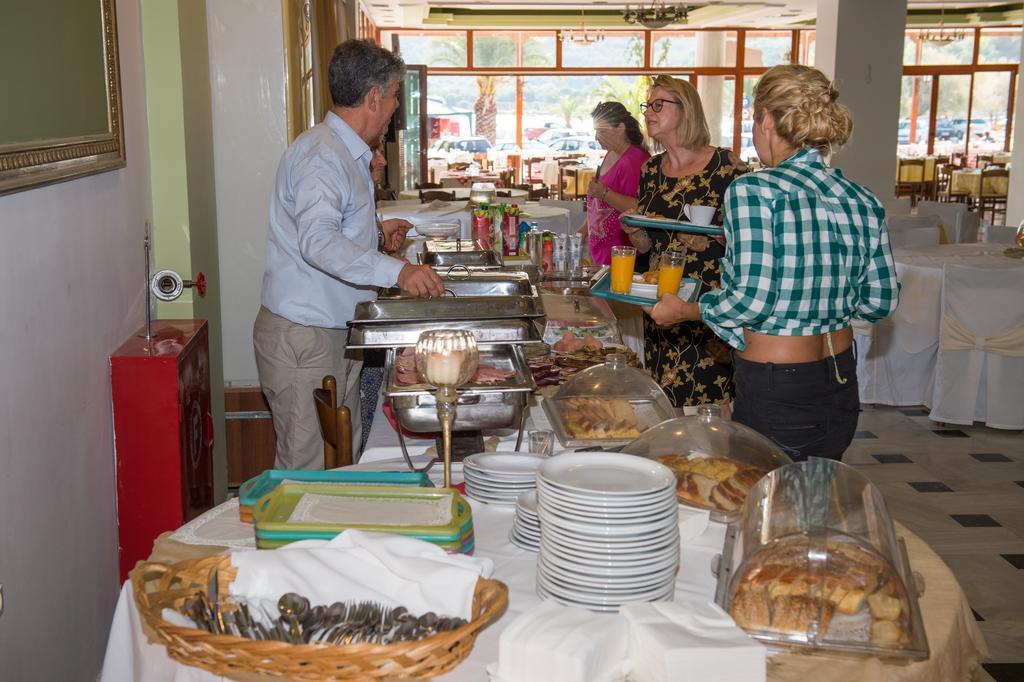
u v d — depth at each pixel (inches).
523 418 70.3
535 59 612.7
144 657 50.0
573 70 614.2
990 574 120.6
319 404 79.4
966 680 49.8
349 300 105.5
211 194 138.0
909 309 187.3
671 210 112.0
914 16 578.9
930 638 47.2
